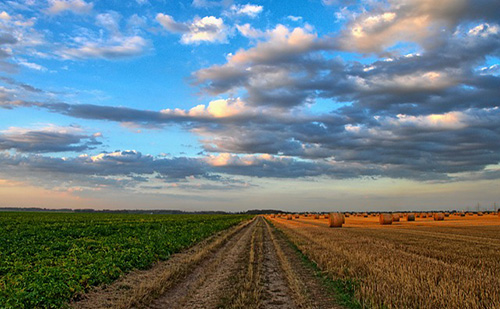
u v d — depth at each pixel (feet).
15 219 174.60
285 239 91.25
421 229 122.01
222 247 75.00
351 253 54.80
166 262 53.83
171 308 30.27
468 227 133.08
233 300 31.99
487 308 26.35
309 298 32.60
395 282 33.30
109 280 39.34
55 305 29.71
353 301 30.42
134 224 137.90
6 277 37.83
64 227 117.29
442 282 33.17
